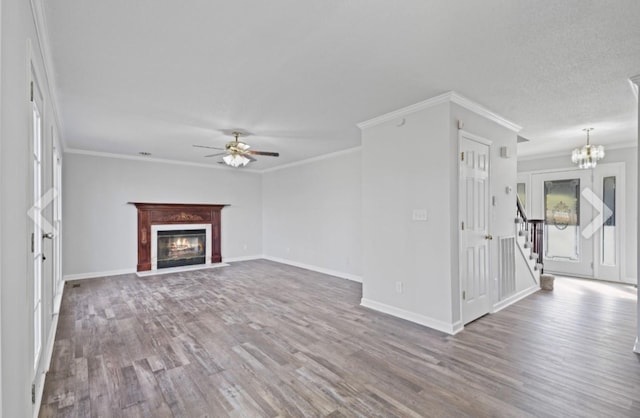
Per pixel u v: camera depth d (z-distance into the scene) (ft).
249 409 6.66
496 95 10.87
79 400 6.95
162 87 10.05
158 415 6.48
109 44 7.55
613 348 9.54
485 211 12.82
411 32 7.10
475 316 12.07
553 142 17.92
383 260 13.03
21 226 4.80
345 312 12.98
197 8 6.23
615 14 6.43
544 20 6.65
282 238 25.49
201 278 19.56
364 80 9.63
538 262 18.89
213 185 24.99
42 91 7.68
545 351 9.34
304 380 7.78
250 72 9.08
